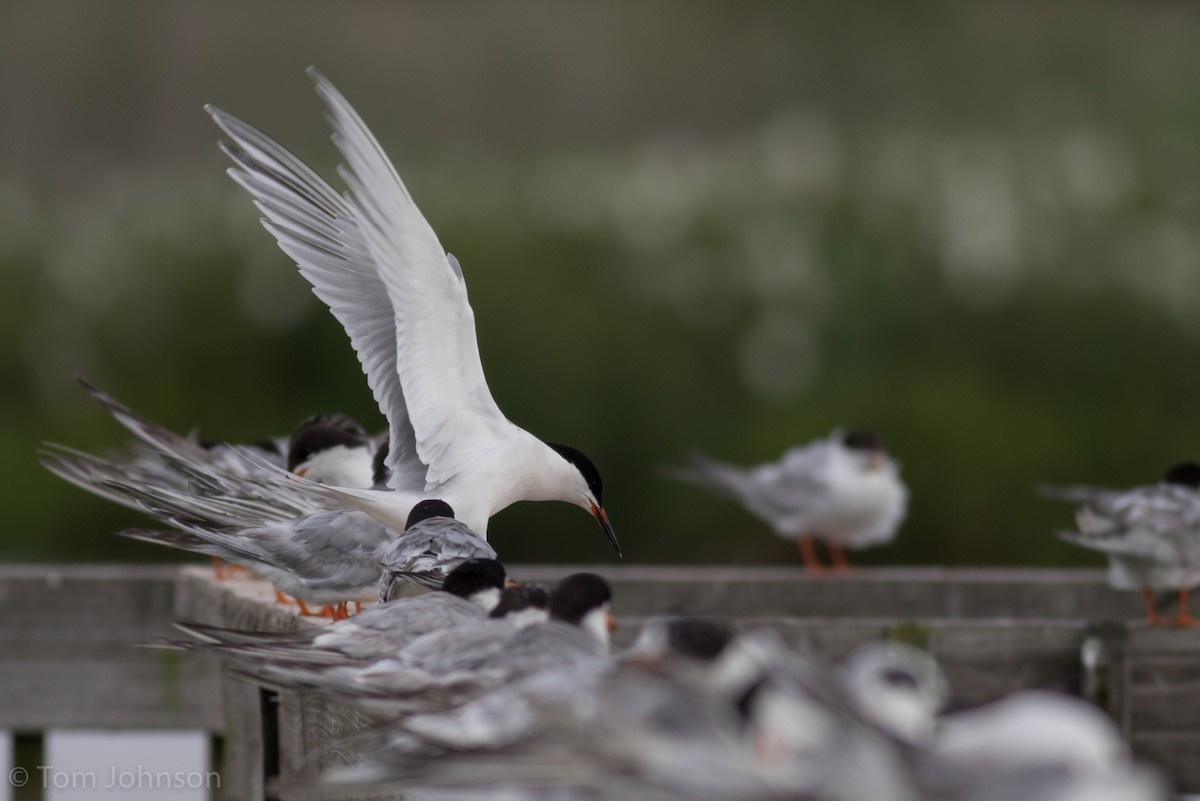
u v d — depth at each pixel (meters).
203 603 7.73
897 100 24.36
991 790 3.43
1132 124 20.25
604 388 16.31
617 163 19.66
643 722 3.88
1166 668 7.09
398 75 24.64
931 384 16.53
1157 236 17.47
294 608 7.01
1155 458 16.52
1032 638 7.18
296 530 6.54
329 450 7.82
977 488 16.05
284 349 16.70
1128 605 8.73
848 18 25.19
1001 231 17.09
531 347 16.39
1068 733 3.64
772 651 3.96
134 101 24.75
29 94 24.66
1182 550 7.80
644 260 16.92
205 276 16.97
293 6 25.02
